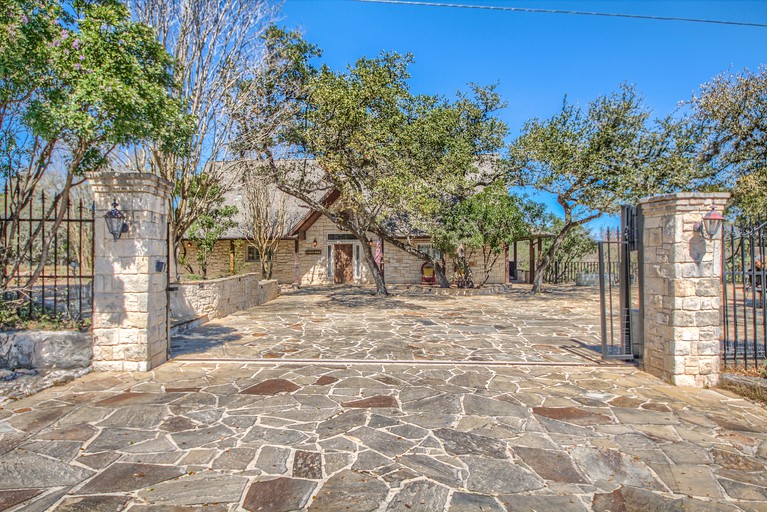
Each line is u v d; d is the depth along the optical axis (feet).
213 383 18.56
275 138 47.21
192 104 32.63
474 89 61.00
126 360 20.24
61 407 15.49
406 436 13.35
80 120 16.53
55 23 17.30
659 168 48.11
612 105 51.39
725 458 12.19
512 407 16.02
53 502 9.63
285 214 71.67
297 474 10.98
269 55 41.14
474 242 60.29
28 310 22.82
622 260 23.30
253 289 47.62
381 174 48.47
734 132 49.01
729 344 25.61
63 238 43.11
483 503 9.84
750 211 44.19
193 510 9.41
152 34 19.02
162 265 21.59
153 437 13.06
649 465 11.75
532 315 41.14
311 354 24.25
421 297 57.57
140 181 19.89
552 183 53.72
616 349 25.76
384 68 46.52
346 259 78.69
